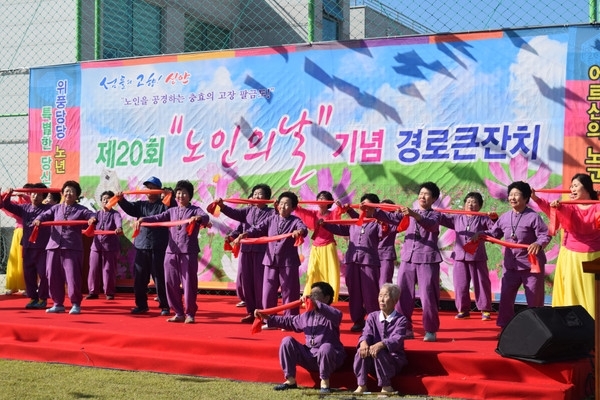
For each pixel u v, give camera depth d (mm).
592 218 7113
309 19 10492
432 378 6047
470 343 6859
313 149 10367
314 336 6340
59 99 11977
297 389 6254
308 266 9875
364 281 7832
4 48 13805
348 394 6094
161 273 9039
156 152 11320
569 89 9141
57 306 9117
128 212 9492
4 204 9484
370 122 10062
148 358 6984
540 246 7191
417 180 9797
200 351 7000
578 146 9086
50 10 13430
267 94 10664
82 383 6453
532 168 9281
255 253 8352
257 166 10703
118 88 11586
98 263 10734
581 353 6012
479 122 9539
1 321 8141
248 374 6594
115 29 12914
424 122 9797
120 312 9281
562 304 7367
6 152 13812
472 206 8922
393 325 6188
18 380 6559
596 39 9055
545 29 9258
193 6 13289
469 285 9008
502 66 9445
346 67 10219
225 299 10586
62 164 11938
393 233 8148
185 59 11172
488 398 5824
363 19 14289
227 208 8719
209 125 11008
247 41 13125
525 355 5848
